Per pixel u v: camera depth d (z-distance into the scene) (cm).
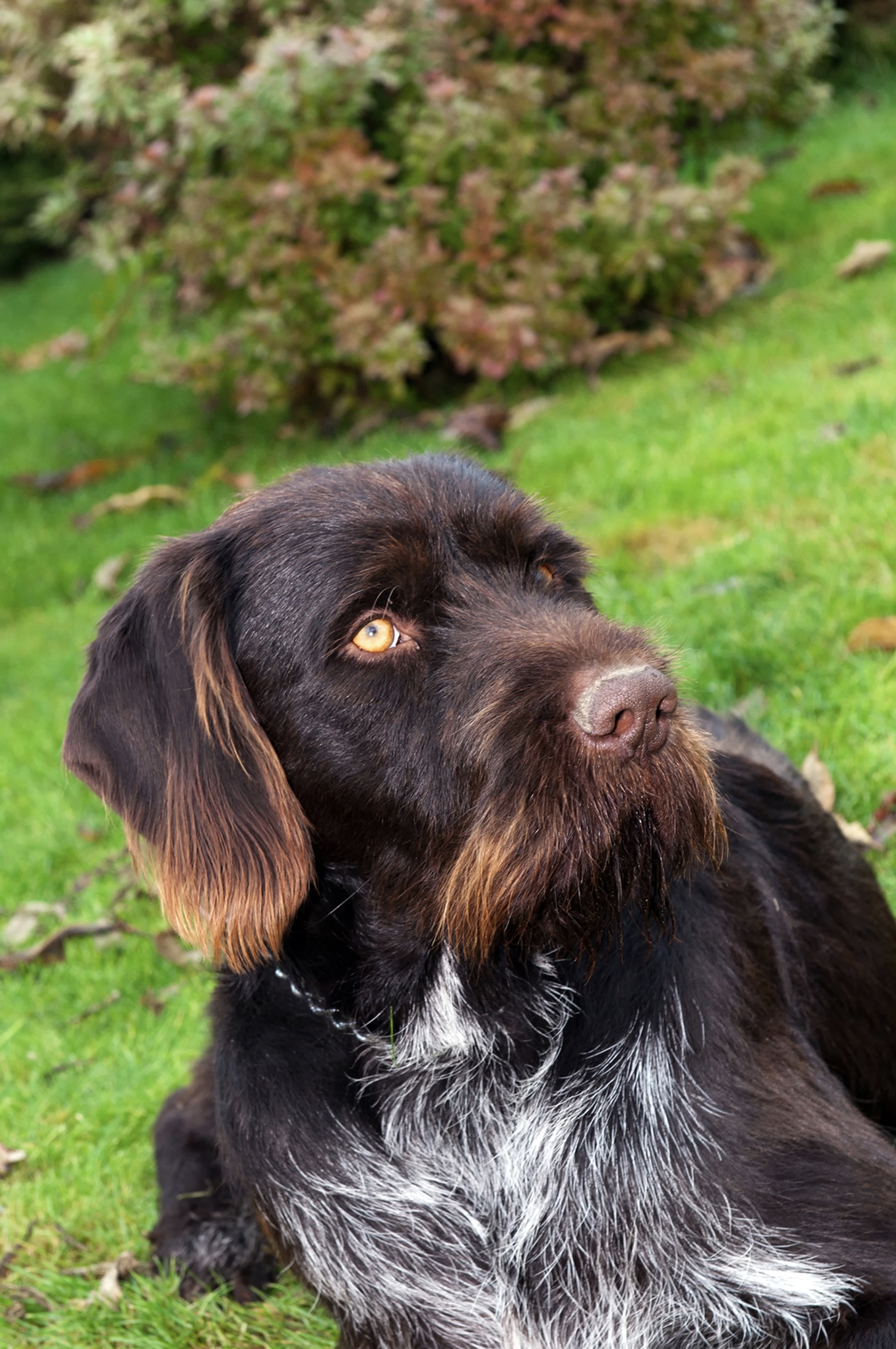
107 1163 399
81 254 1152
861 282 859
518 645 262
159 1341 323
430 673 271
